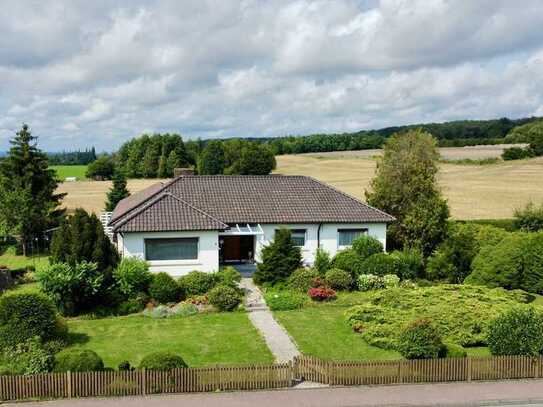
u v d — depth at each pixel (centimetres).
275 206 4238
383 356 2594
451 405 2102
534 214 5459
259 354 2614
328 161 14025
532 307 2736
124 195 7062
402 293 3300
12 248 5912
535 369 2361
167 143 14238
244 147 11131
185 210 3828
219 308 3281
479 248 4062
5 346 2494
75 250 3244
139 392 2161
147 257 3697
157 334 2895
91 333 2920
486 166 11781
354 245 3994
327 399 2130
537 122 18800
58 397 2127
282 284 3666
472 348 2720
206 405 2069
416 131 5444
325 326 3009
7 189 5800
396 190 4744
